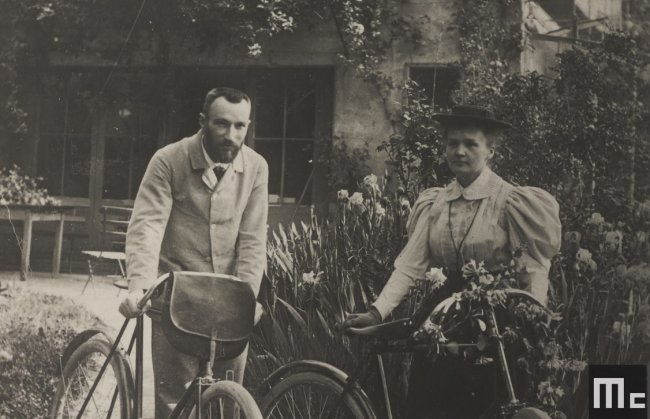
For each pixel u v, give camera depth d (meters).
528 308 2.79
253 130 9.05
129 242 3.24
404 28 8.46
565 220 4.64
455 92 7.03
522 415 2.50
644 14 7.41
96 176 9.61
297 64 8.89
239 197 3.42
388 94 8.52
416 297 3.67
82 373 3.70
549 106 6.01
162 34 9.18
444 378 2.95
